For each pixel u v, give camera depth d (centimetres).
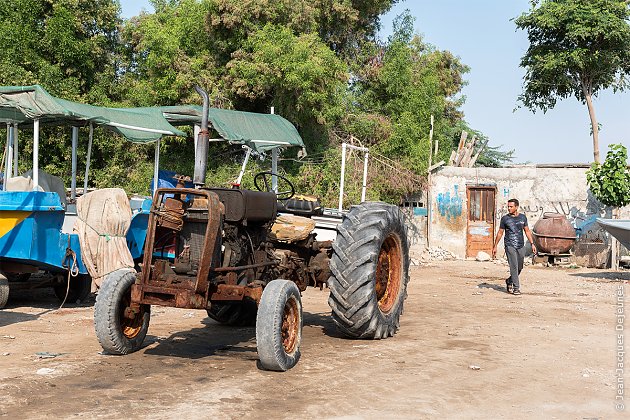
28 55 2181
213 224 558
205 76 2164
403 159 2286
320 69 2067
